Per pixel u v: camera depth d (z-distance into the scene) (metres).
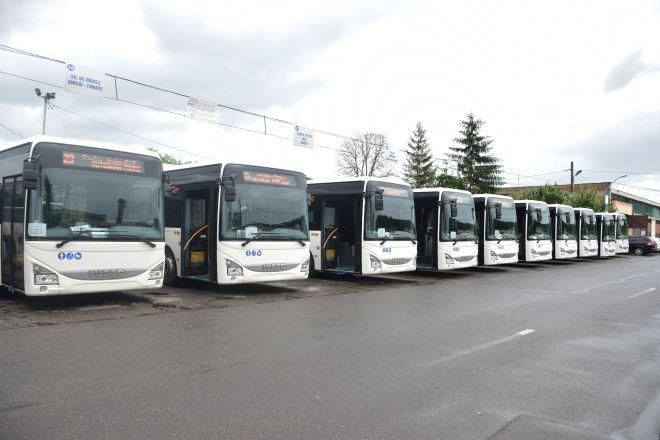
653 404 5.39
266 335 8.23
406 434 4.46
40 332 8.16
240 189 12.76
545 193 53.06
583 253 31.08
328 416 4.82
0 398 5.15
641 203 81.06
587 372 6.53
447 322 9.72
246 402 5.14
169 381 5.76
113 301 11.67
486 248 21.42
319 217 17.28
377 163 64.94
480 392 5.63
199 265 13.99
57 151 10.00
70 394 5.28
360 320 9.74
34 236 9.56
